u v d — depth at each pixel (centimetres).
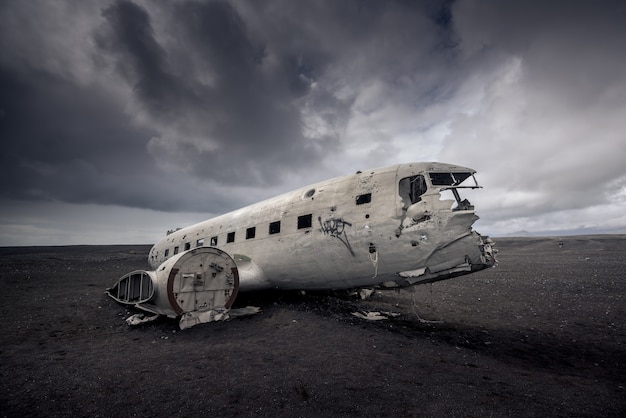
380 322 790
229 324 755
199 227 1378
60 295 1161
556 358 545
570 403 362
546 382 430
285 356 525
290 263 911
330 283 884
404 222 718
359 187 832
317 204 894
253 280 947
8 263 2391
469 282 1606
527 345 619
